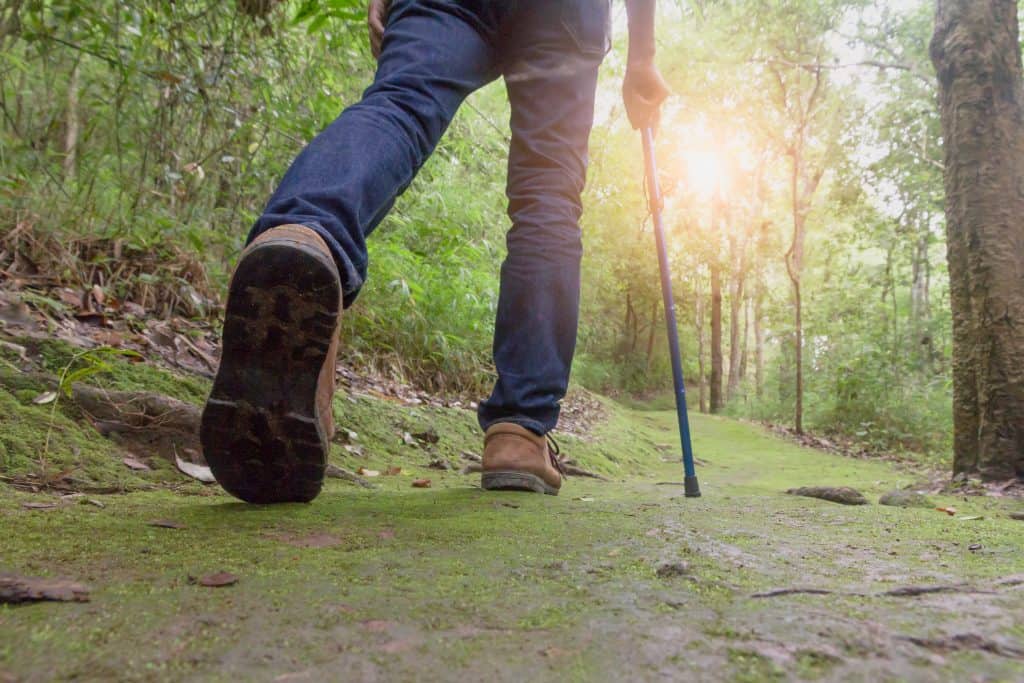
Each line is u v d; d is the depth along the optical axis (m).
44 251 2.75
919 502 2.01
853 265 15.73
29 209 2.83
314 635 0.59
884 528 1.21
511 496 1.53
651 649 0.58
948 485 3.22
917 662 0.55
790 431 9.51
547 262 1.69
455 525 1.11
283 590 0.72
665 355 21.81
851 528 1.21
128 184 3.30
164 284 3.00
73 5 2.73
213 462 1.21
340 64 3.71
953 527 1.25
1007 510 2.05
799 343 9.39
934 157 10.73
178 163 3.35
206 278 3.20
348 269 1.15
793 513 1.38
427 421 3.38
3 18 2.76
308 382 1.15
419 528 1.08
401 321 4.36
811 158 14.62
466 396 4.45
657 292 19.70
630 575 0.81
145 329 2.67
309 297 1.08
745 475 4.48
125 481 1.61
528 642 0.59
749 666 0.54
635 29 1.90
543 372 1.69
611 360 20.09
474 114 4.93
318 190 1.17
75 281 2.75
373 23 1.70
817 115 12.77
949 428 8.04
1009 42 3.28
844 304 13.94
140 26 2.86
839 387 9.59
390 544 0.96
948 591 0.76
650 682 0.51
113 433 1.83
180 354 2.60
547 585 0.77
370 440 2.85
